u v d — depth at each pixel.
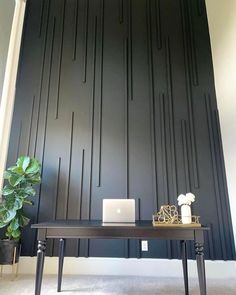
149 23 3.67
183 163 3.07
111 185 3.03
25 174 2.73
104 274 2.72
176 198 2.94
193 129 3.20
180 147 3.13
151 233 1.72
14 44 3.40
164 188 2.99
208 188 2.96
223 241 2.79
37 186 3.02
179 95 3.34
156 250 2.80
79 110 3.31
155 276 2.67
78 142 3.19
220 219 2.85
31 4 3.78
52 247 2.83
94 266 2.76
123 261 2.77
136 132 3.21
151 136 3.19
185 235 1.71
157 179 3.02
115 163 3.10
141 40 3.60
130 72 3.46
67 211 2.94
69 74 3.47
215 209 2.89
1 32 3.14
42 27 3.68
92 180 3.04
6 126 3.14
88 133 3.22
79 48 3.58
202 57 3.50
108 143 3.18
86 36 3.64
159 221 1.95
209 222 2.85
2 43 3.16
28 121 3.27
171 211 2.18
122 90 3.39
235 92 2.86
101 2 3.79
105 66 3.50
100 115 3.29
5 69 3.23
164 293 2.12
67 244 2.83
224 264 2.72
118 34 3.64
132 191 2.99
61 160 3.12
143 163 3.09
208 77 3.40
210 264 2.72
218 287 2.32
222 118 3.13
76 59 3.53
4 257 2.46
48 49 3.58
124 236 1.72
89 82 3.43
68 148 3.17
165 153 3.12
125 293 2.11
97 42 3.61
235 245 2.75
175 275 2.70
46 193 3.00
